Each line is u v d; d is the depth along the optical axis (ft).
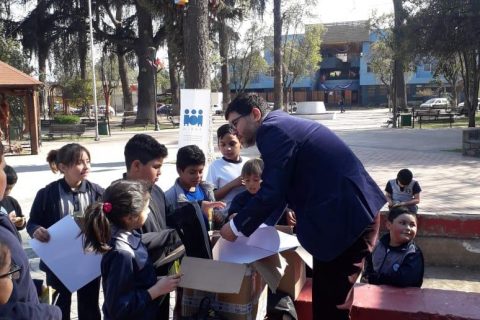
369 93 223.92
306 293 10.73
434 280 17.33
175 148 61.21
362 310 9.93
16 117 78.84
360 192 8.54
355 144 61.21
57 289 11.18
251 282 8.71
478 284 16.92
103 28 118.21
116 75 214.90
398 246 11.95
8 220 8.35
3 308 7.14
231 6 79.41
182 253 9.30
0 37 93.20
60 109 182.50
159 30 116.06
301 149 8.60
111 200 8.24
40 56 116.37
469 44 70.79
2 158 8.09
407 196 21.25
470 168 40.45
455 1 70.28
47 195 11.79
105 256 8.21
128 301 7.90
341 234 8.36
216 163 15.20
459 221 18.28
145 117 119.44
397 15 80.89
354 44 225.56
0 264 6.88
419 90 210.38
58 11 112.06
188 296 9.05
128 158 10.26
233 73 177.78
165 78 230.27
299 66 177.58
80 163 11.84
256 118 9.32
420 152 52.06
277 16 100.78
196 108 30.22
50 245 10.26
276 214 9.89
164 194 11.43
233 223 8.70
